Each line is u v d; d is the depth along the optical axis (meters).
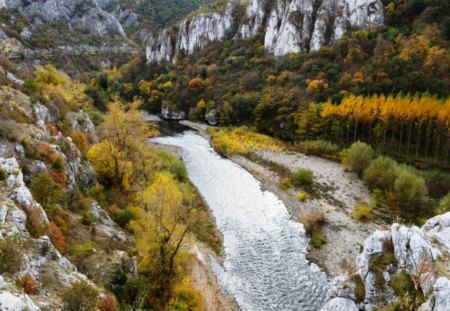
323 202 53.09
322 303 33.97
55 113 46.16
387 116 65.75
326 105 75.25
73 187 34.25
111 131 47.19
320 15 109.06
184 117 116.50
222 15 148.00
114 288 25.33
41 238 22.42
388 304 24.16
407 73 74.19
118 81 149.00
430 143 64.50
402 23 97.12
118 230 34.00
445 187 52.91
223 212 51.47
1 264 17.72
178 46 155.25
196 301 31.42
